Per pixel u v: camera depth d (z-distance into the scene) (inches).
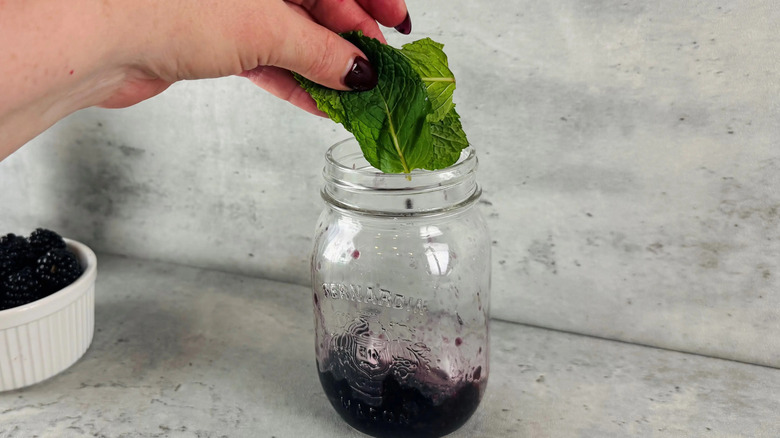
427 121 9.5
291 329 14.8
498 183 13.7
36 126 8.7
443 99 9.9
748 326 13.0
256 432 11.6
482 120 13.3
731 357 13.4
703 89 11.7
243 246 16.7
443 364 10.6
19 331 12.6
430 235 10.5
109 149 16.8
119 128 16.5
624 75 12.1
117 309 15.5
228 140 15.6
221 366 13.5
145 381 13.1
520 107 13.0
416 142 9.5
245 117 15.2
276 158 15.3
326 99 9.6
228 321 15.1
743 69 11.4
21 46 7.7
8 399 12.6
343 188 10.1
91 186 17.4
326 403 12.4
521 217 13.8
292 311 15.5
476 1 12.5
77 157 17.2
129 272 17.2
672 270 13.1
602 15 11.8
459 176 10.0
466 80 13.1
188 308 15.6
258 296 16.1
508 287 14.5
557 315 14.4
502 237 14.1
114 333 14.7
